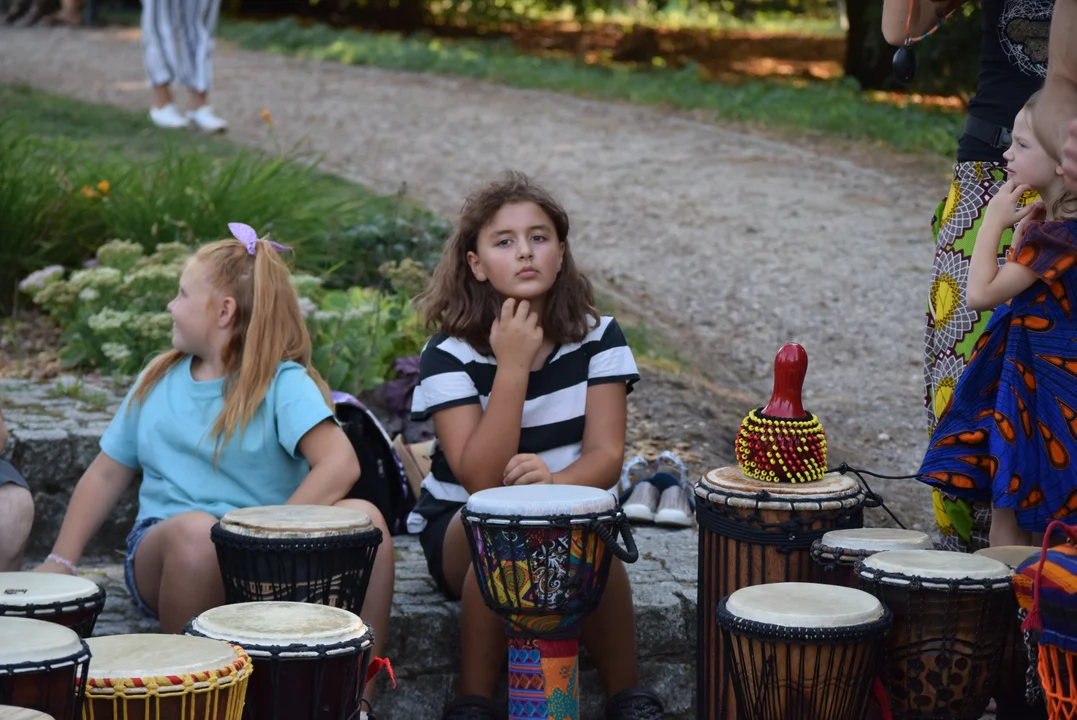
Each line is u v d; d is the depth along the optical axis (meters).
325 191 9.51
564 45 27.33
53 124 13.10
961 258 4.46
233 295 4.41
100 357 6.71
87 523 4.52
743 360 8.52
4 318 7.54
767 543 3.85
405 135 15.09
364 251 8.27
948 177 13.47
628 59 25.73
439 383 4.34
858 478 4.13
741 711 3.60
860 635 3.33
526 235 4.26
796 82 21.62
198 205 8.27
